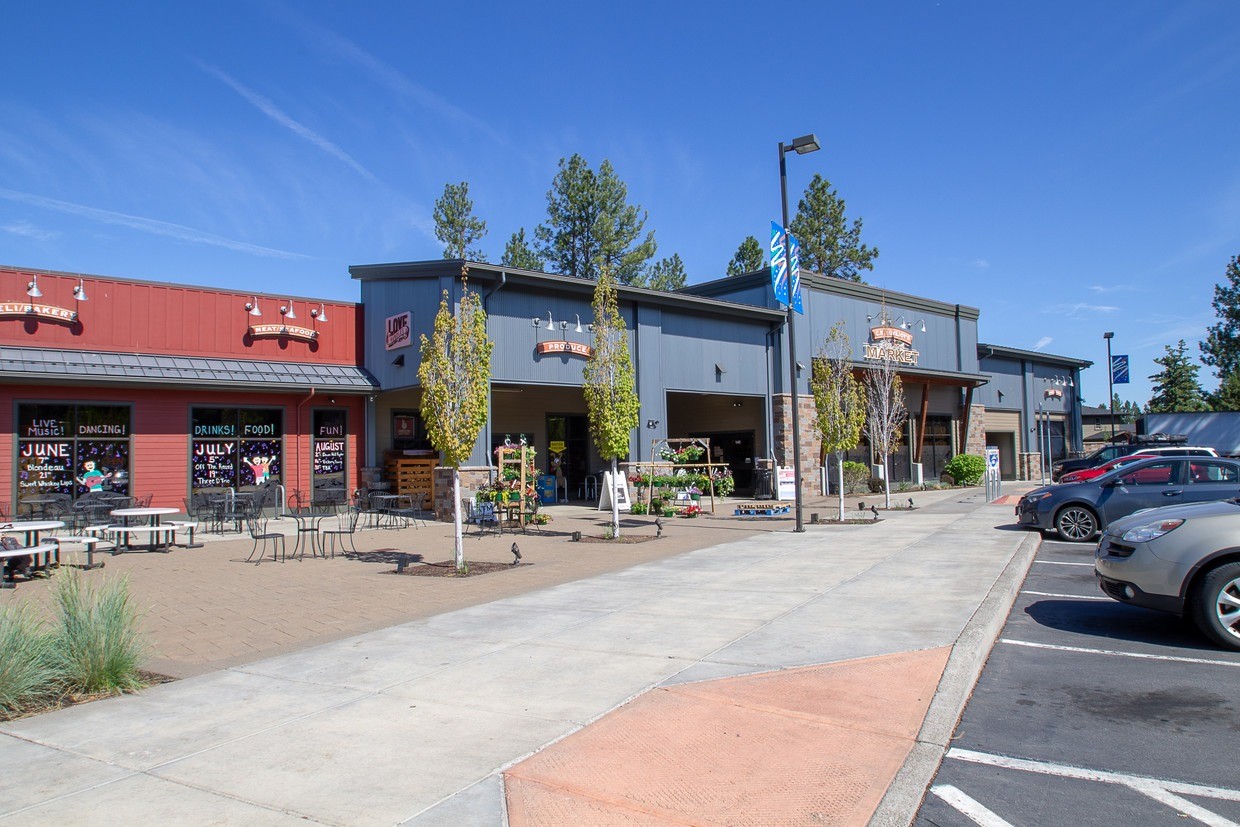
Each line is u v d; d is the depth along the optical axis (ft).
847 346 88.33
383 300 73.61
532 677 19.38
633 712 16.67
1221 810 12.64
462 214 143.95
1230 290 162.30
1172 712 17.28
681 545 46.50
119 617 20.20
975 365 122.93
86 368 60.03
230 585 34.91
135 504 59.47
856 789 13.00
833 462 98.27
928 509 69.97
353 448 73.10
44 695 18.76
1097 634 24.30
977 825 12.25
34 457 58.75
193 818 12.16
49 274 61.57
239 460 67.36
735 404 99.09
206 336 68.03
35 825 11.93
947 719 16.07
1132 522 24.61
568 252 142.72
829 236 161.27
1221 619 22.20
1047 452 136.05
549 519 60.13
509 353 68.90
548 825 11.86
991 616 24.27
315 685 19.25
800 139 54.39
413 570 38.24
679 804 12.52
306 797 12.87
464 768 13.97
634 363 79.10
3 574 35.86
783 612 26.00
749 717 16.26
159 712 17.48
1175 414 111.65
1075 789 13.50
